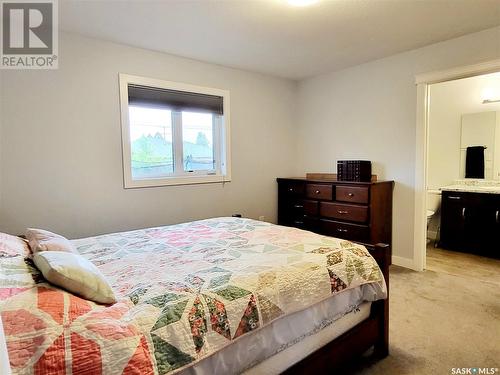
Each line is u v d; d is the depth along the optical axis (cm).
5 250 135
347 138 385
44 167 258
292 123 441
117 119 292
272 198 425
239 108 382
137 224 310
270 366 132
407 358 180
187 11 229
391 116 340
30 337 85
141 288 128
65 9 224
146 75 307
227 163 374
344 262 167
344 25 256
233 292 126
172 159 341
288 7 225
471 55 278
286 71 391
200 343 109
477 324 214
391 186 342
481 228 370
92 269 120
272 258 163
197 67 343
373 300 176
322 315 151
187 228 248
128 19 241
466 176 426
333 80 395
